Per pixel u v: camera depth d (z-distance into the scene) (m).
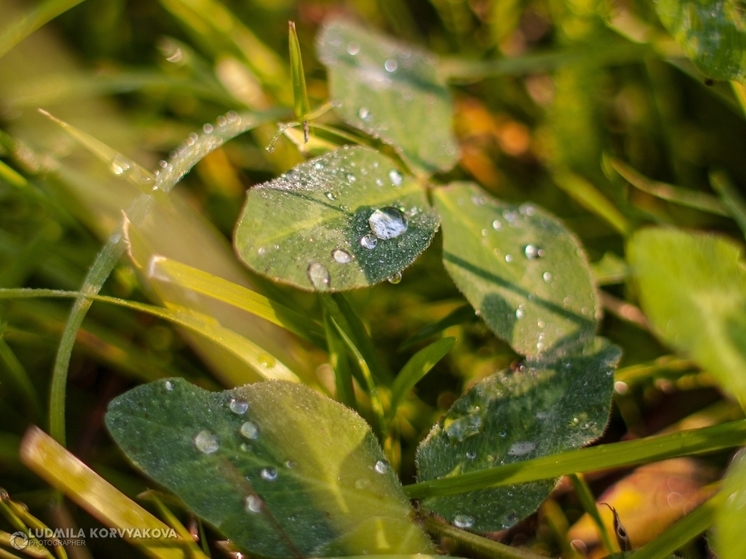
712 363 0.12
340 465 0.13
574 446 0.13
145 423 0.13
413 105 0.15
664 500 0.14
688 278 0.13
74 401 0.15
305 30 0.17
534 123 0.17
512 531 0.14
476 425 0.13
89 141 0.14
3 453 0.14
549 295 0.14
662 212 0.16
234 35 0.17
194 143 0.14
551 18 0.17
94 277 0.13
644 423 0.15
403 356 0.15
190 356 0.15
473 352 0.15
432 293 0.16
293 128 0.15
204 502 0.12
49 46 0.17
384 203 0.14
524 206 0.14
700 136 0.17
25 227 0.15
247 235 0.13
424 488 0.13
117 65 0.17
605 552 0.14
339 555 0.12
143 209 0.14
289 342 0.15
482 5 0.17
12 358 0.14
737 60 0.14
